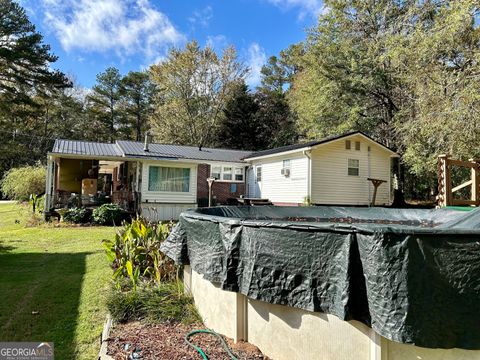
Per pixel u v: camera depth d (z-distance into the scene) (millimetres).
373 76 14594
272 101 28234
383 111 16297
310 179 11859
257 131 27031
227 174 15664
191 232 3148
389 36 11953
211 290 2910
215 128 26891
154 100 29812
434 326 1624
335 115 16391
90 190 13891
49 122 28859
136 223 4820
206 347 2482
